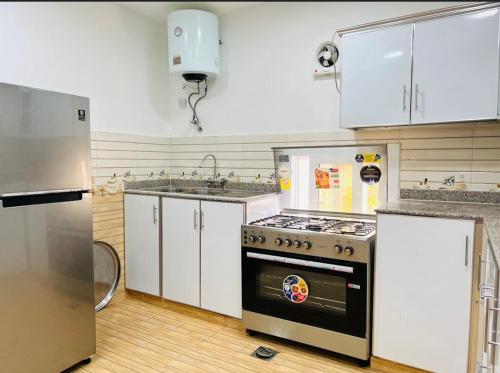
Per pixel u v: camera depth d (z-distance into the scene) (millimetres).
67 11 2773
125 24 3248
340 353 2209
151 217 3057
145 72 3459
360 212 2676
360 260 2076
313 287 2264
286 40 2973
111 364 2209
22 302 1838
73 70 2846
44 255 1928
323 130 2836
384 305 2072
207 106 3463
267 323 2449
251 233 2447
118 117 3207
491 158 2256
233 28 3240
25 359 1862
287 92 2990
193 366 2195
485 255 1688
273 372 2131
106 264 3133
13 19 2465
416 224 1958
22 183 1809
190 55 3021
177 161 3693
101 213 3047
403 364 2055
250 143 3203
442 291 1914
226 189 3350
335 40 2734
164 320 2844
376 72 2240
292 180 2945
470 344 1870
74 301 2098
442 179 2398
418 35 2104
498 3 1899
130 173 3311
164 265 3012
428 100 2096
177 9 3010
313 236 2209
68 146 2021
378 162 2580
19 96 1786
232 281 2668
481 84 1962
